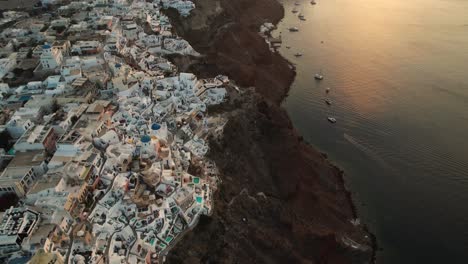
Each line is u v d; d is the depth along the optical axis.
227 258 94.81
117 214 95.88
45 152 108.06
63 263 81.31
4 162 105.75
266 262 98.81
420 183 134.00
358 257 108.56
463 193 128.75
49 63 152.50
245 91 157.12
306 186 128.38
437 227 118.31
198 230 96.81
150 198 99.31
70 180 97.75
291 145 138.00
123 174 104.19
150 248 90.06
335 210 123.56
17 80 148.62
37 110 123.25
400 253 111.38
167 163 111.06
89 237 87.38
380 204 127.12
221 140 129.75
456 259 109.12
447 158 143.00
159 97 143.62
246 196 113.75
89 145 109.38
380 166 142.50
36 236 82.75
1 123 119.00
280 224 108.94
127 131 121.56
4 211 90.38
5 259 80.25
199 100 144.12
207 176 114.25
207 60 186.38
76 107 126.88
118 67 149.75
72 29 185.50
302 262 101.19
